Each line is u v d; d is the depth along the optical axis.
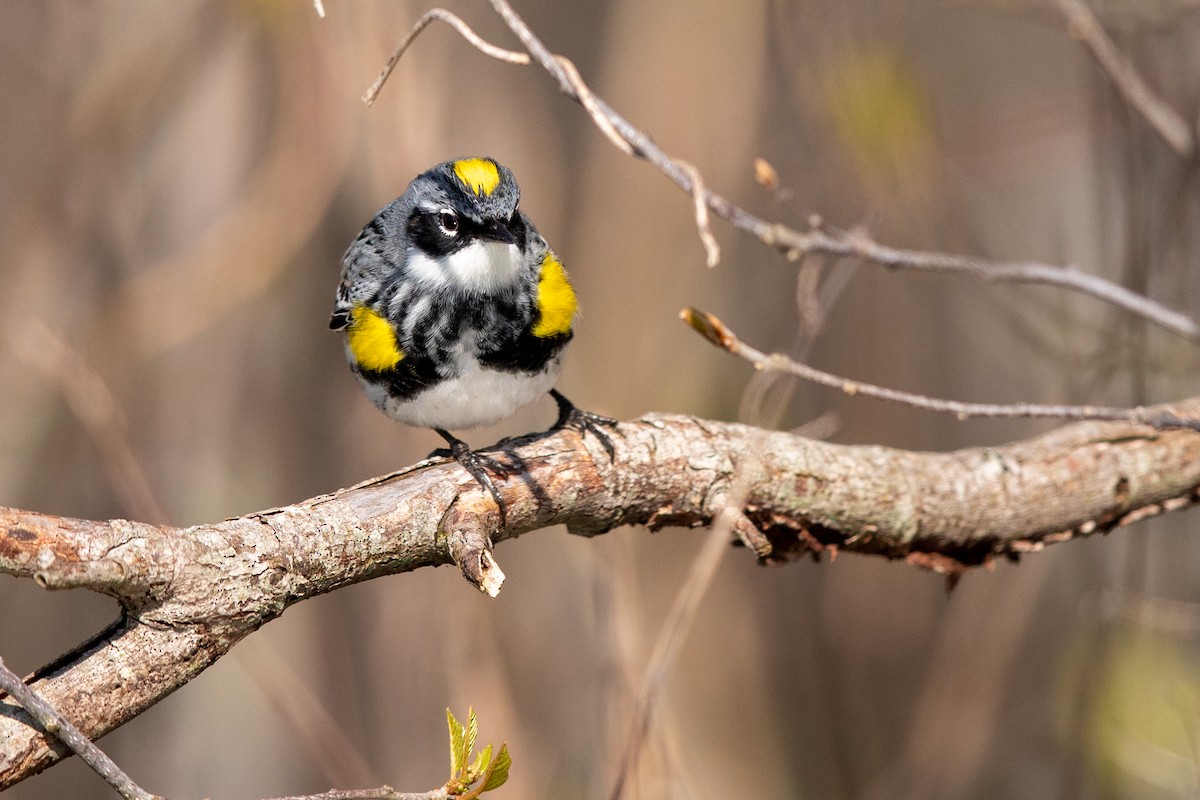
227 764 13.17
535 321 8.38
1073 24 9.21
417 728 13.28
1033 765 14.62
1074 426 8.56
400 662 13.46
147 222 13.34
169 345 13.22
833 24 12.04
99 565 5.27
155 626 5.55
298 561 5.95
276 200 12.71
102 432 11.36
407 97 12.16
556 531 13.58
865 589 15.14
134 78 13.23
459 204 8.38
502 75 14.20
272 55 13.33
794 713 14.94
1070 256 14.70
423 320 8.35
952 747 13.35
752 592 14.50
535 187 14.31
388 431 13.46
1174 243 11.27
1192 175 9.35
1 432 13.59
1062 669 11.84
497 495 6.63
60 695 5.36
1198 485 8.41
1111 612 11.05
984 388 15.90
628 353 13.68
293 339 13.84
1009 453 8.24
